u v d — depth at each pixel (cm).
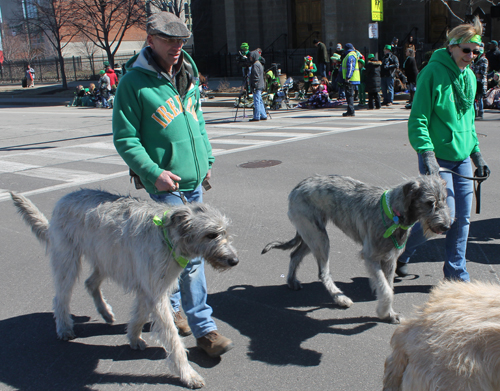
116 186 866
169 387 332
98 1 3027
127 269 347
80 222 368
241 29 2933
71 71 4428
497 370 204
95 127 1667
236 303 450
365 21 2469
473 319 215
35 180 929
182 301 369
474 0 2156
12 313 440
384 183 788
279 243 473
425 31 2544
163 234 326
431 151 416
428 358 219
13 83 4484
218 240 313
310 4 2764
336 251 560
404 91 2075
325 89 1939
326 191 437
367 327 398
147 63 352
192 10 3086
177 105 365
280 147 1127
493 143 1041
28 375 349
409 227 389
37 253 584
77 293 476
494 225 602
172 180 349
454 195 431
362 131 1284
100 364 360
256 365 353
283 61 2788
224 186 838
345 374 337
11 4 4884
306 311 431
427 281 474
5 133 1617
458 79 422
